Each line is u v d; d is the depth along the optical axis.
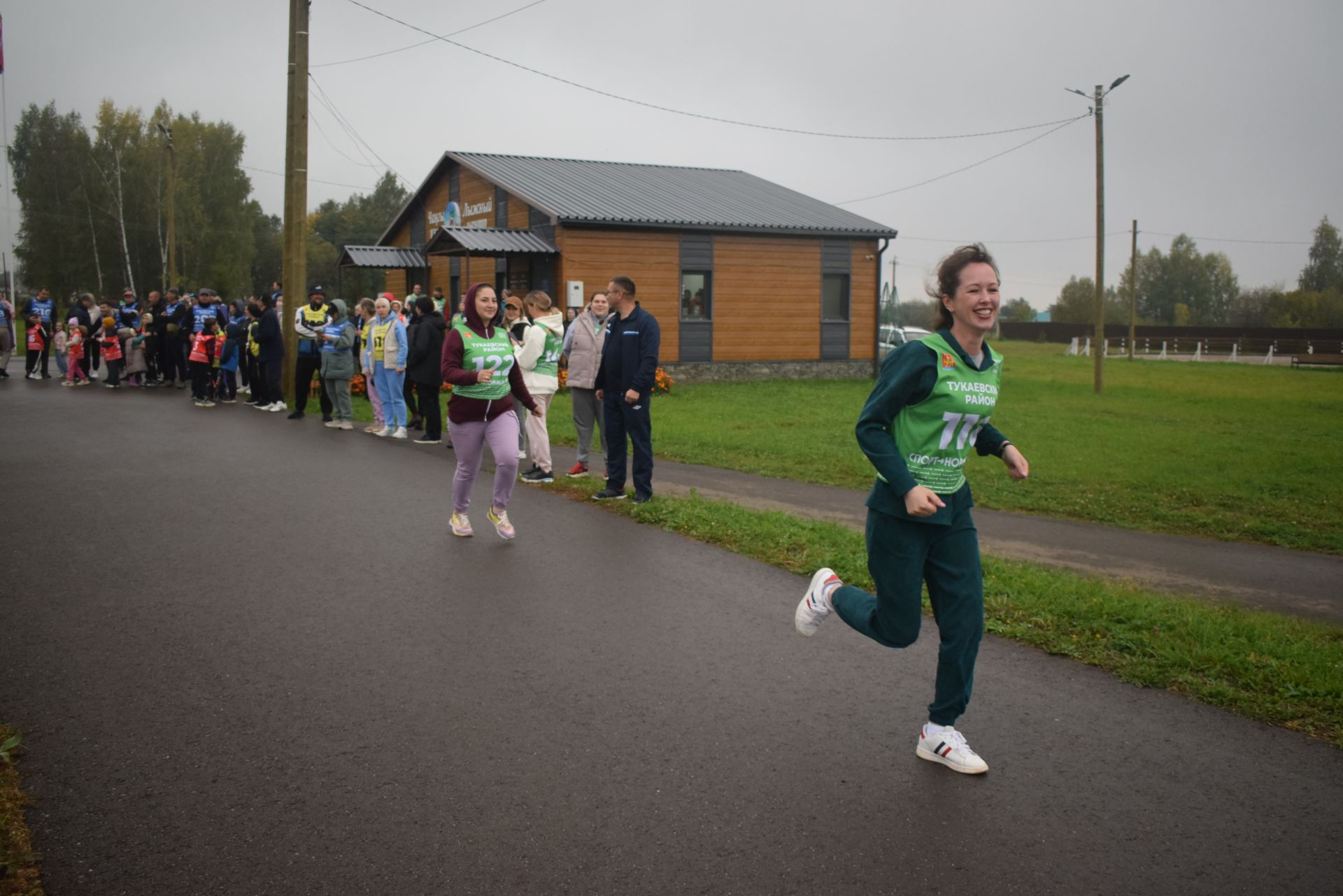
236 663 4.88
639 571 6.77
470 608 5.86
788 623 5.72
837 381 28.11
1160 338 65.69
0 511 8.17
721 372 27.39
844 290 29.34
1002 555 8.17
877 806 3.60
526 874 3.10
